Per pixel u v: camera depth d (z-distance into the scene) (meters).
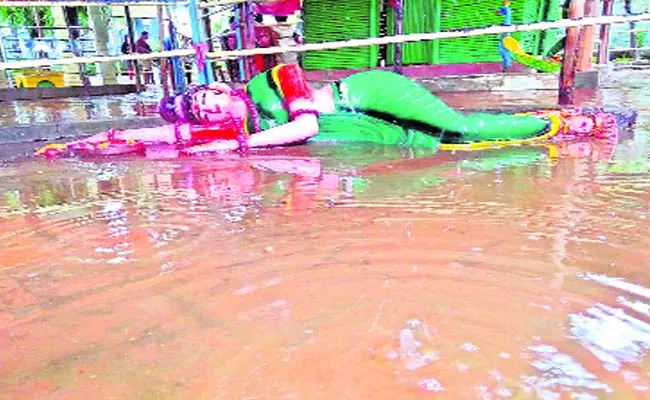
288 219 2.00
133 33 10.95
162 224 2.01
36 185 2.80
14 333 1.23
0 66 4.25
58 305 1.37
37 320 1.29
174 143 3.73
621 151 3.11
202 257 1.65
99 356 1.13
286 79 3.66
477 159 3.02
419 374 1.02
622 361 1.04
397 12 4.91
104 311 1.32
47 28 11.78
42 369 1.09
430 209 2.06
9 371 1.09
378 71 3.73
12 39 12.12
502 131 3.46
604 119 3.62
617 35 13.53
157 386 1.02
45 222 2.11
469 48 8.65
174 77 7.91
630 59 12.97
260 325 1.22
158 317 1.28
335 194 2.35
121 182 2.79
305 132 3.58
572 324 1.18
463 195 2.25
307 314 1.27
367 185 2.49
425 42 8.88
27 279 1.54
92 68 12.70
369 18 9.24
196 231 1.91
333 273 1.49
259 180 2.70
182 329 1.22
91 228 2.00
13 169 3.30
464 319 1.22
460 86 8.08
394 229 1.84
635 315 1.21
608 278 1.40
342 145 3.67
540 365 1.03
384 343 1.13
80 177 2.97
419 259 1.57
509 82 7.86
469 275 1.45
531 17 8.41
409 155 3.22
